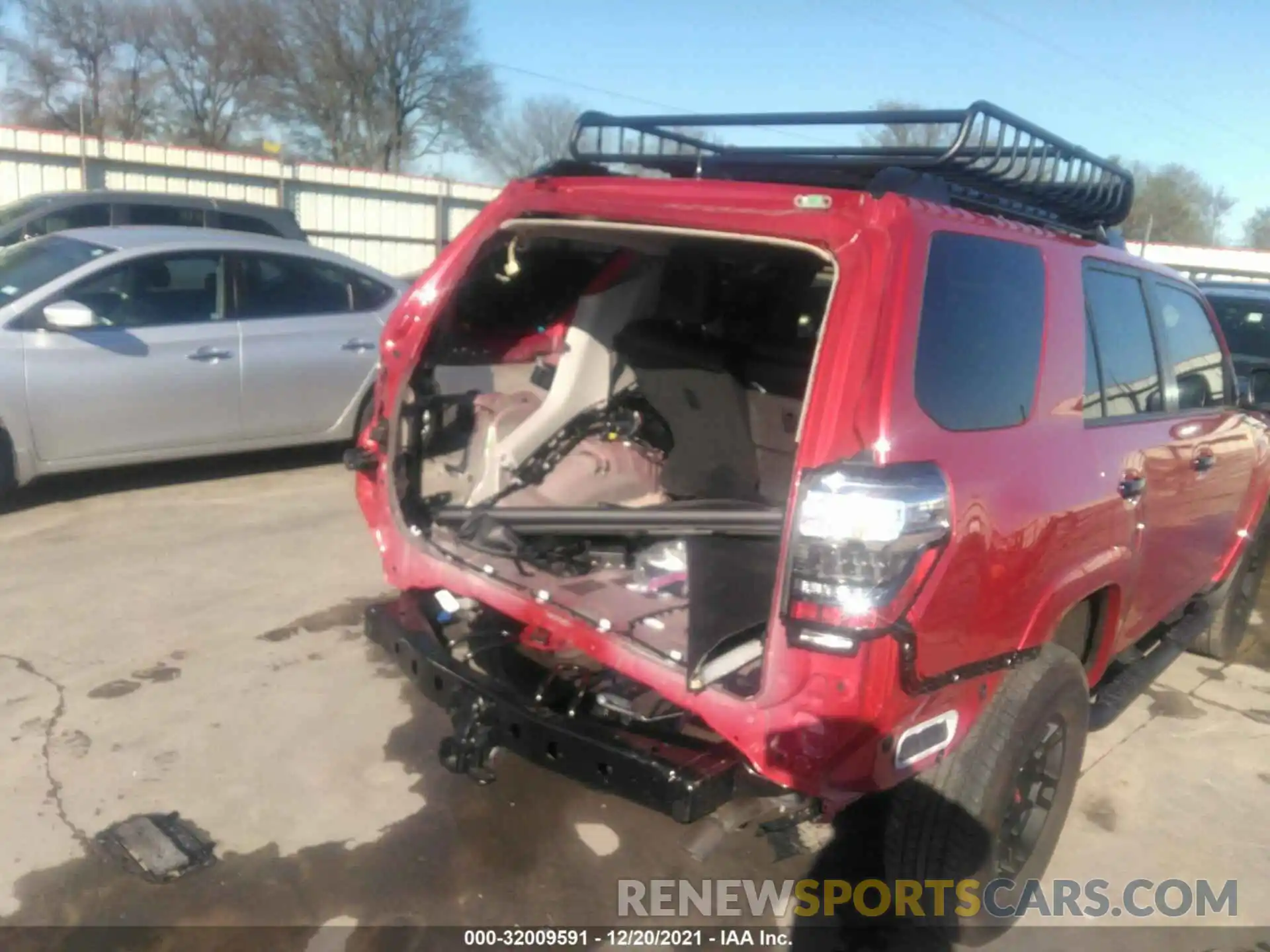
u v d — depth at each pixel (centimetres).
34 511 650
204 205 1270
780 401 369
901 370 251
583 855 346
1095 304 344
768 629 254
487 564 340
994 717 290
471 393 407
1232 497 457
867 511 238
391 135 4722
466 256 347
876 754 254
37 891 312
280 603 523
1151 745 446
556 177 330
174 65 4641
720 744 275
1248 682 519
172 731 401
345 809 361
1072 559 311
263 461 797
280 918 308
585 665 329
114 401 654
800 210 270
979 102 281
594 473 400
